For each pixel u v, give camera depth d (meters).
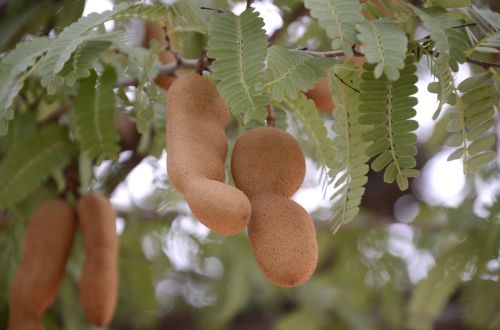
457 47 0.52
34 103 0.76
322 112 0.71
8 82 0.59
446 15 0.55
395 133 0.53
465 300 1.04
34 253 0.65
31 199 0.80
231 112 0.54
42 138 0.73
